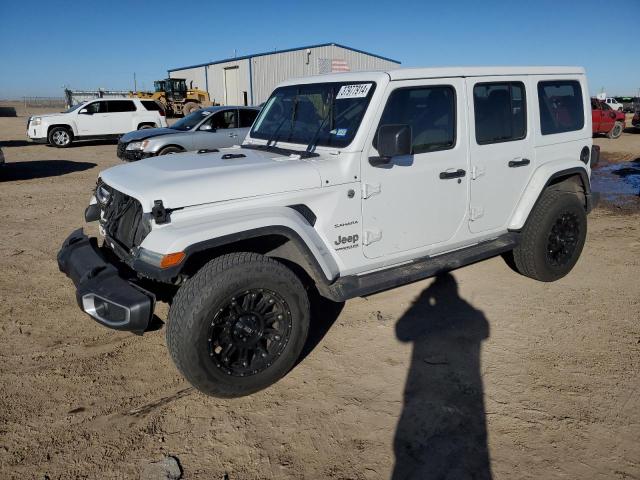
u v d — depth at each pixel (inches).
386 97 143.0
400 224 153.0
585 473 104.4
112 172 151.4
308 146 152.9
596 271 216.2
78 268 132.6
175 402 128.3
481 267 221.8
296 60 1311.5
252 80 1453.0
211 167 137.4
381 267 154.3
